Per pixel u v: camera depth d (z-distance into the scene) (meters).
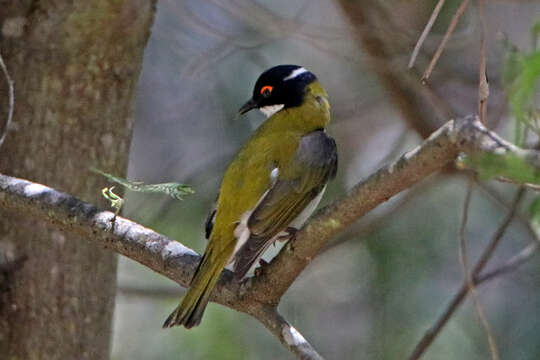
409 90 12.80
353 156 14.23
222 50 12.98
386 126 14.46
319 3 15.05
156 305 12.98
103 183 9.30
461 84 13.75
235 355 12.04
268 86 9.78
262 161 8.55
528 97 5.75
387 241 12.56
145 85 13.97
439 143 5.95
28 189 7.97
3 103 9.11
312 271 13.22
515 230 13.04
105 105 9.25
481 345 12.16
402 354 12.11
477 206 13.03
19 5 9.02
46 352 9.26
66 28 8.98
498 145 5.63
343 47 13.68
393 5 13.30
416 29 13.23
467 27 13.38
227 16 14.41
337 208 6.74
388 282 12.42
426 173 6.21
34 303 9.23
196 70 12.39
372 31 12.41
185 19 13.28
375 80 14.11
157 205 12.61
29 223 9.19
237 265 7.70
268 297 7.48
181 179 13.64
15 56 9.09
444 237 12.78
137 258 7.79
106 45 9.06
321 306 13.02
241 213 8.24
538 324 12.34
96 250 9.41
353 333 12.80
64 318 9.29
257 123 13.70
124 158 9.48
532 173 5.25
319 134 9.22
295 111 9.53
